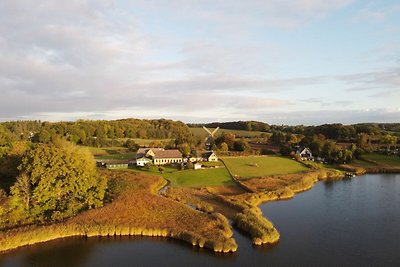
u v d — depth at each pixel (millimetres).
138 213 62875
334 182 108125
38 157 62281
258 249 51469
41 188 60156
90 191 65812
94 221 58719
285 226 62281
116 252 50281
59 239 54406
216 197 80688
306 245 53250
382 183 106125
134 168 116812
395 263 47219
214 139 190375
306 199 83312
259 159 139000
